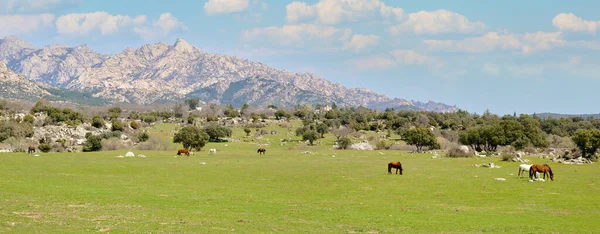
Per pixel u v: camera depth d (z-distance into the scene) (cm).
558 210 4503
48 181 6112
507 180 7012
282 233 3262
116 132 19412
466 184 6556
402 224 3738
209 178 7300
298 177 7531
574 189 5997
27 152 13950
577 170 8831
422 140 16550
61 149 15162
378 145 18662
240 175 7819
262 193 5606
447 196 5450
